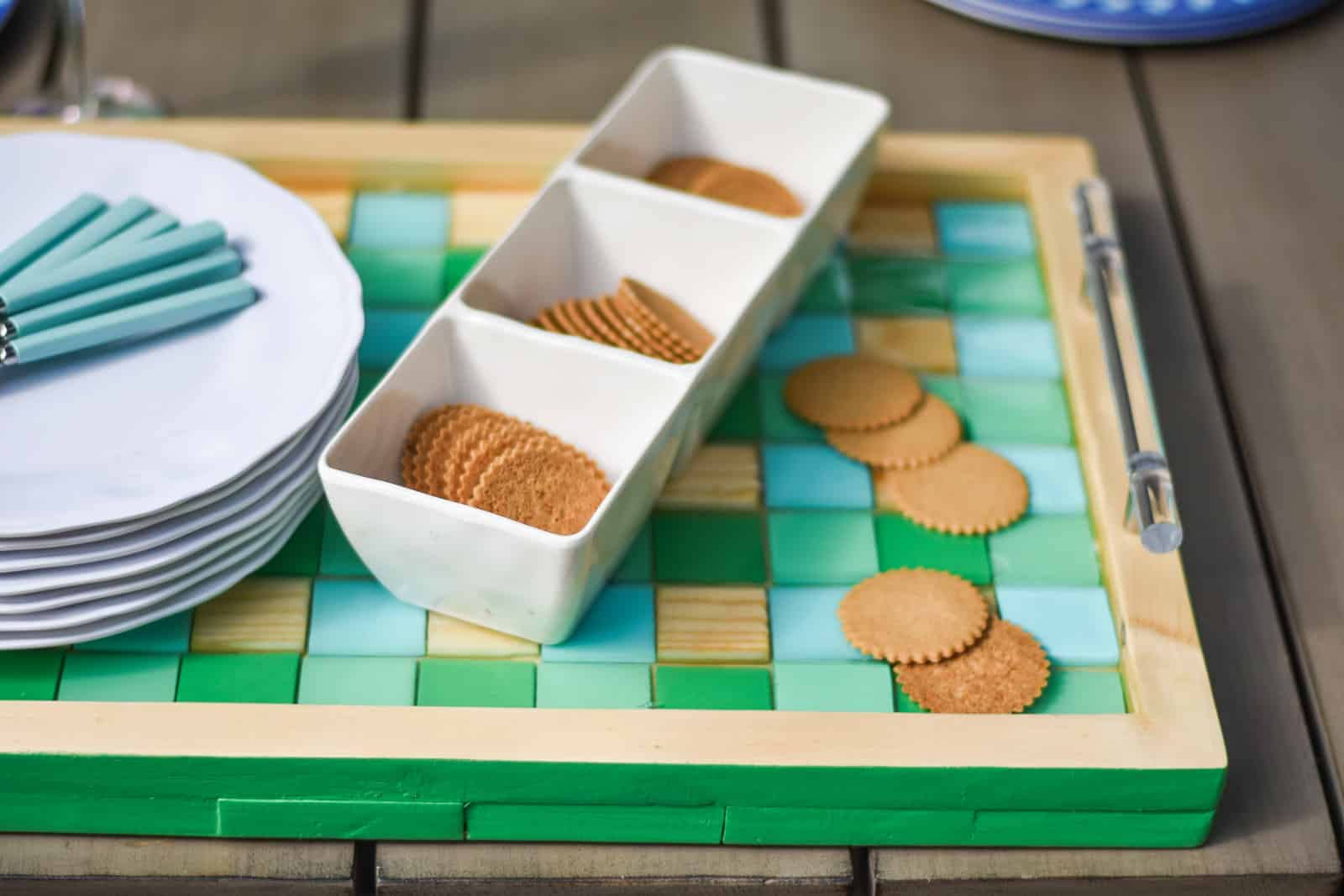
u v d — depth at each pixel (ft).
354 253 4.00
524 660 3.14
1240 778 3.16
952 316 3.99
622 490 2.94
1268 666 3.35
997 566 3.40
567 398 3.32
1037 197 4.20
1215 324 4.15
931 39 5.08
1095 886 3.04
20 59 4.83
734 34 5.08
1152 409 3.47
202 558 3.00
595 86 4.84
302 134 4.16
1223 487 3.72
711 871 3.03
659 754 2.90
